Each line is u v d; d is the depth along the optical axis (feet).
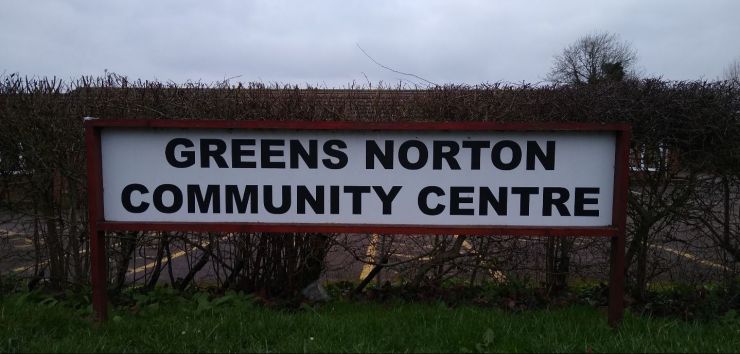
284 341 11.35
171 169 11.69
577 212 11.43
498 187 11.51
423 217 11.67
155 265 16.47
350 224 11.70
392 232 11.57
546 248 16.02
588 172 11.35
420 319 12.90
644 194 14.92
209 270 17.06
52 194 15.85
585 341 11.20
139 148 11.65
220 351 10.85
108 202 11.72
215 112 15.03
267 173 11.73
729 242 14.85
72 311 13.52
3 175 15.51
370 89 15.55
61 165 15.19
